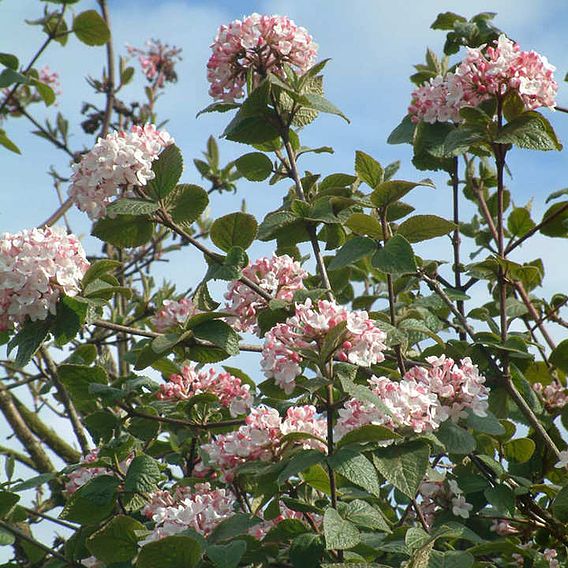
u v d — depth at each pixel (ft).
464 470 20.66
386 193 19.74
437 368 17.26
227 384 21.66
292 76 22.27
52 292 18.20
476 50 20.77
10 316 18.43
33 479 20.77
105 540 17.80
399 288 24.71
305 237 21.79
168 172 19.70
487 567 18.02
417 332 22.25
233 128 21.66
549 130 20.36
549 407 23.72
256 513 18.34
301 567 15.96
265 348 15.87
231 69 22.12
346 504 16.65
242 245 20.67
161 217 19.95
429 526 20.29
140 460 19.02
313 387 15.10
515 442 20.85
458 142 20.66
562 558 20.31
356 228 20.17
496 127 20.58
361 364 15.51
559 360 22.38
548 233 23.85
